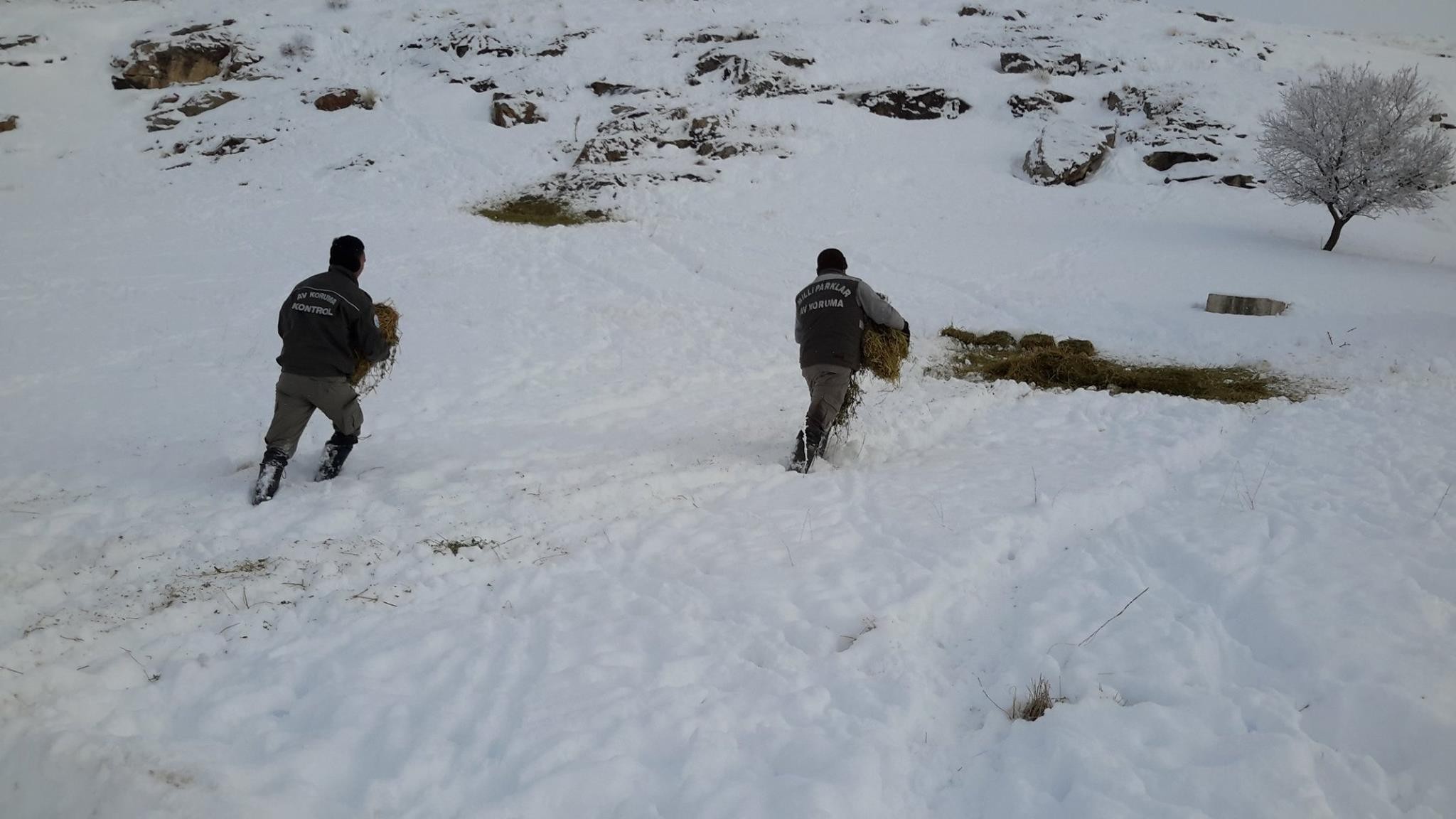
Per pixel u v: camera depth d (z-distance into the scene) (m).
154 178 19.11
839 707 3.38
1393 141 13.45
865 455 6.81
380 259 13.86
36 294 11.65
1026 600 4.22
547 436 7.18
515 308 11.63
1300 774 2.80
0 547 4.62
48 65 23.42
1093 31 25.28
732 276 13.19
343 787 2.89
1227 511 5.04
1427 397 7.46
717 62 23.30
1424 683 3.17
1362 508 4.91
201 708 3.28
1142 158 19.02
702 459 6.57
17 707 3.19
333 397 5.63
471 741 3.10
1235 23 26.78
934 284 12.73
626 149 19.50
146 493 5.59
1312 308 10.48
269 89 23.31
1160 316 10.63
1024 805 2.79
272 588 4.27
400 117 21.88
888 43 24.84
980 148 20.25
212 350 9.54
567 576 4.54
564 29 25.44
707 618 4.09
